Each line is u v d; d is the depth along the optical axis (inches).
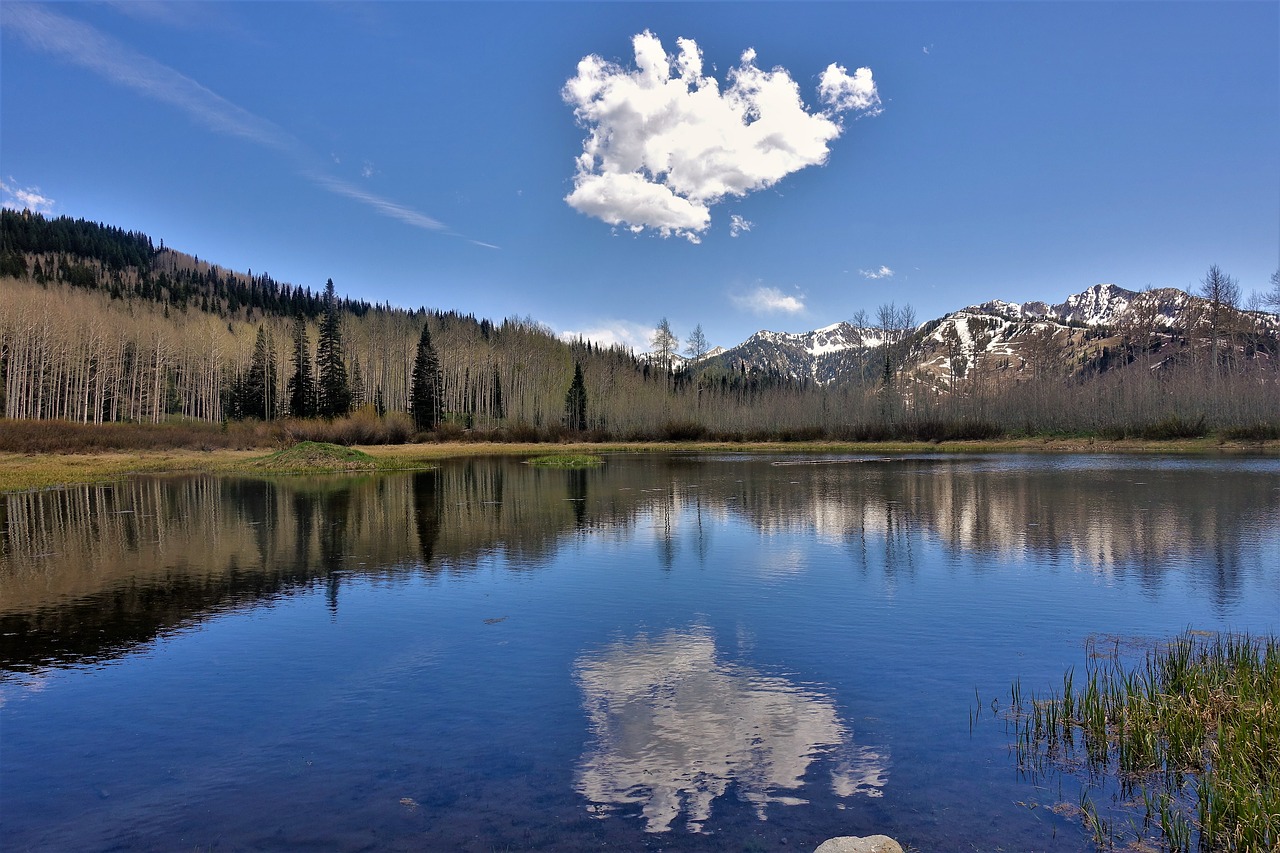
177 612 497.4
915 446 2893.7
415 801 242.8
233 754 281.4
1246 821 210.8
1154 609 490.6
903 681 356.5
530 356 4830.2
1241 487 1211.2
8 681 366.6
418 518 956.0
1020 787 250.7
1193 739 275.7
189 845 217.2
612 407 3905.0
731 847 211.3
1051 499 1083.9
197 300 6983.3
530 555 701.3
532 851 210.4
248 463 1939.0
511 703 331.0
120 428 2605.8
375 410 3528.5
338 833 222.4
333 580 594.9
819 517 943.0
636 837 217.6
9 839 222.5
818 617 475.5
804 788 250.1
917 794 245.4
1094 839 216.8
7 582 594.2
